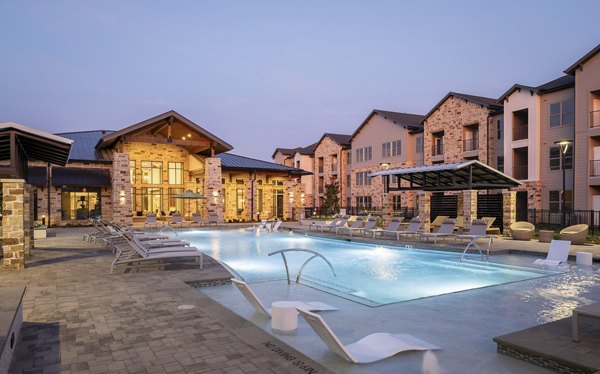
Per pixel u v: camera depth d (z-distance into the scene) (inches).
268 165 1428.4
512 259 483.2
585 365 149.2
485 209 810.8
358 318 241.0
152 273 357.1
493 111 1194.6
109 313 229.8
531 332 189.3
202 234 904.3
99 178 1138.0
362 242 681.0
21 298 198.2
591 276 377.1
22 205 384.5
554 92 1055.0
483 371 161.3
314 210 1701.5
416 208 1460.4
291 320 212.4
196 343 181.0
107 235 637.9
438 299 289.9
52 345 178.5
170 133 1119.0
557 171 1047.0
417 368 164.2
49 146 475.8
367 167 1695.4
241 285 233.3
